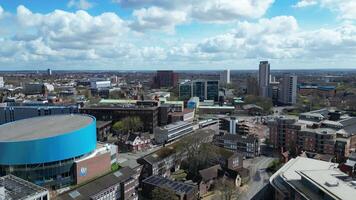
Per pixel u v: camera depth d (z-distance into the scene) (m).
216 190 115.88
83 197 93.75
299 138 165.88
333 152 154.38
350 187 75.00
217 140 168.88
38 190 74.56
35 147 111.56
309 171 87.62
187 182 119.12
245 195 113.50
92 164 125.81
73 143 119.94
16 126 137.12
